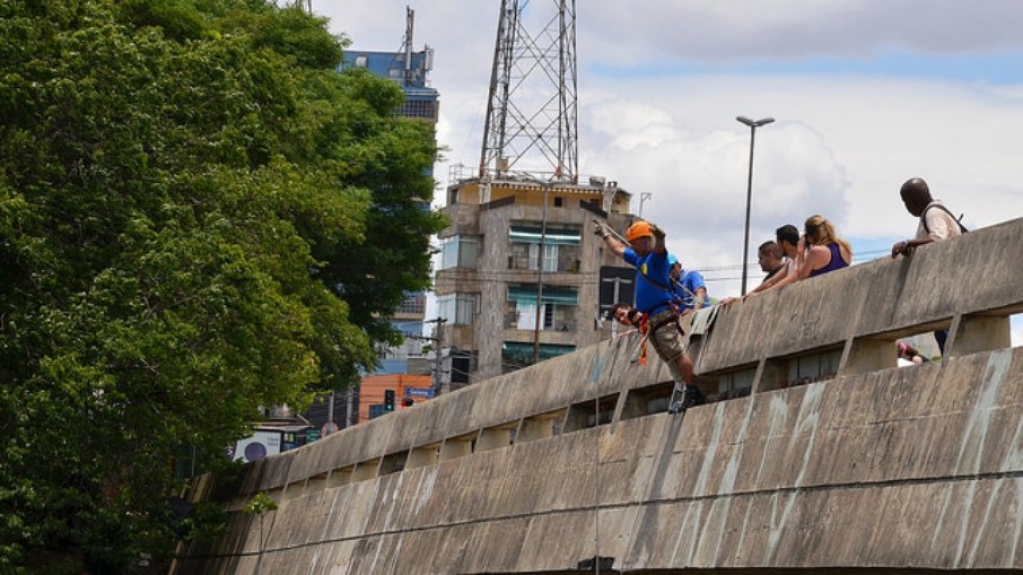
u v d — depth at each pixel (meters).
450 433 30.34
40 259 31.64
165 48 35.44
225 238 36.22
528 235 113.31
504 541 25.61
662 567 20.48
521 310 113.44
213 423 37.06
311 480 39.25
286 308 40.66
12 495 32.03
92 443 33.97
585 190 115.38
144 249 33.12
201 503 41.16
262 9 64.25
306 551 36.06
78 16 33.81
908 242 17.19
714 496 19.67
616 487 22.36
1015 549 14.60
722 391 21.48
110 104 33.03
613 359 23.97
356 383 59.41
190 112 36.25
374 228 64.62
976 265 16.30
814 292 19.02
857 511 16.78
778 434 18.61
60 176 33.22
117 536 36.72
